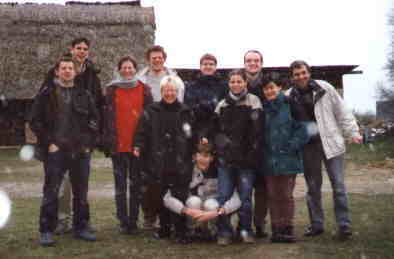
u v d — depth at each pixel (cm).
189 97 523
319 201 499
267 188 477
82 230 495
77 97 480
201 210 476
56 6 2345
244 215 469
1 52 2117
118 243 475
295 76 500
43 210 468
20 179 1134
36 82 2058
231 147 467
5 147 2200
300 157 492
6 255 434
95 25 2250
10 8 2277
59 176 472
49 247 461
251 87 501
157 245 466
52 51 2153
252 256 421
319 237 488
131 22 2270
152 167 485
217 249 449
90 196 834
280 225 470
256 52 507
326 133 485
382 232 499
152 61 575
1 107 2231
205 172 497
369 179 1039
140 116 494
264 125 472
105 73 2044
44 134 471
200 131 496
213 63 522
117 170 522
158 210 499
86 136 483
